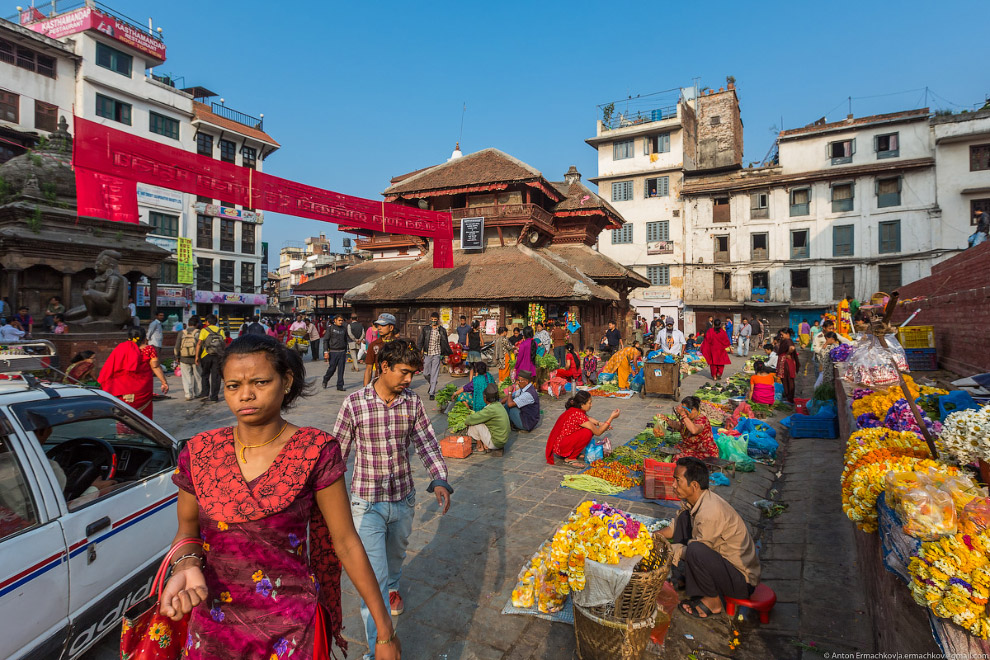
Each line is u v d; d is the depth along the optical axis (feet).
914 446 9.48
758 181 108.17
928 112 95.40
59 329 41.75
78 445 11.14
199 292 112.68
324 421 29.66
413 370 9.61
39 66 90.84
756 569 11.26
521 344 36.76
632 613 8.84
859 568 12.34
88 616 8.50
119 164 26.35
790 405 34.14
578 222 81.51
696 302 113.29
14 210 44.24
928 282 40.75
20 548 7.43
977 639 5.82
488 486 19.31
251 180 32.40
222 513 5.14
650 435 25.85
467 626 10.76
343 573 13.01
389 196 77.00
